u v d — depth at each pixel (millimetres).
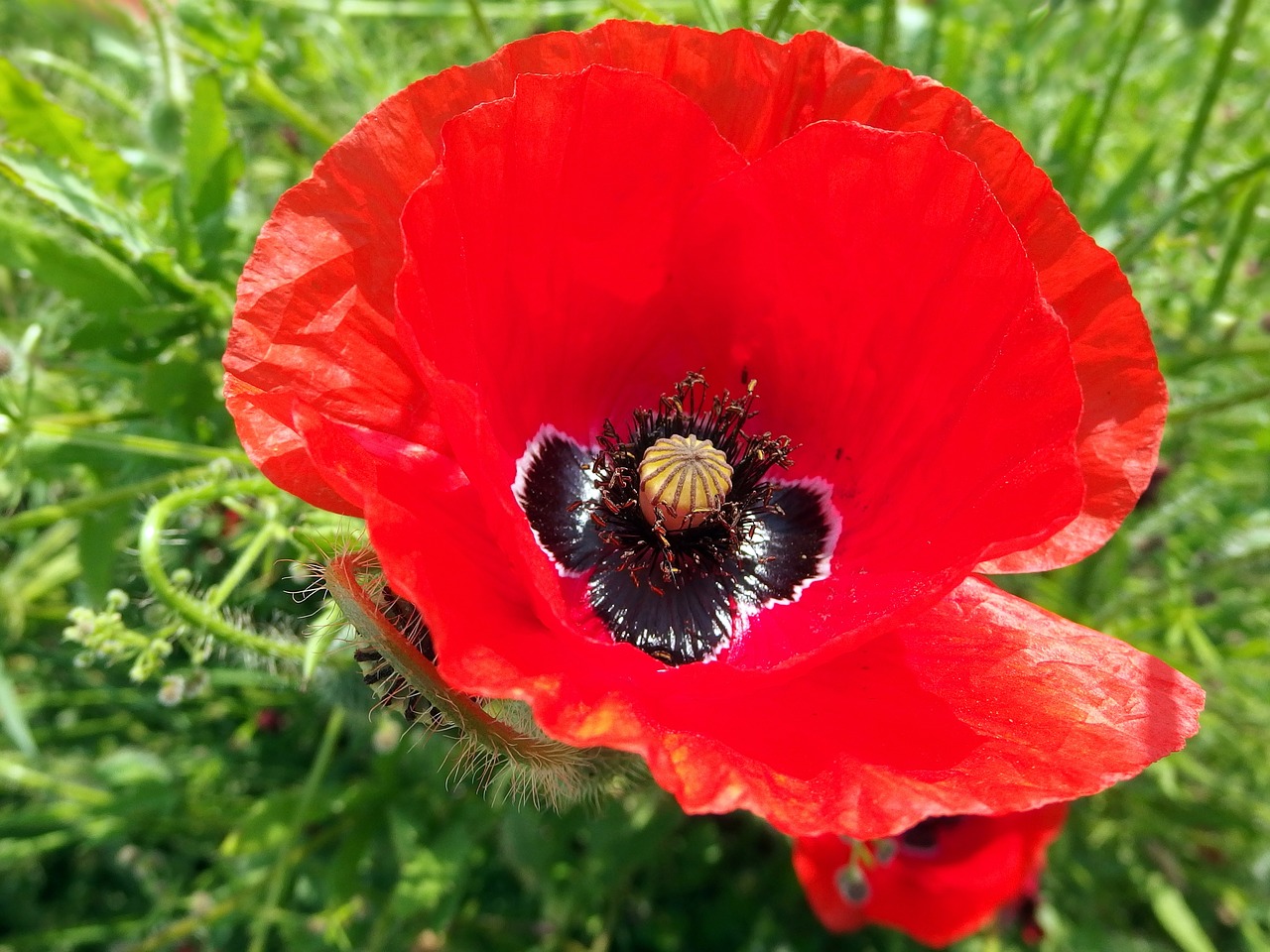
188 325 111
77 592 142
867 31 137
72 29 128
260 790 157
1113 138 157
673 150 72
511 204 69
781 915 157
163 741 157
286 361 65
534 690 55
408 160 68
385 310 68
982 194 66
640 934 157
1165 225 119
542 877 136
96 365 119
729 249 80
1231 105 169
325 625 77
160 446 103
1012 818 114
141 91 168
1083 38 163
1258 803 144
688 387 89
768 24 96
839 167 71
